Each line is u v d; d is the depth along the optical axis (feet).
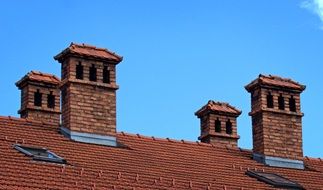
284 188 89.15
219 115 110.11
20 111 101.30
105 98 91.66
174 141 95.45
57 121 100.94
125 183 78.13
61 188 72.49
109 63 93.20
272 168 97.45
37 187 71.26
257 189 86.28
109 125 90.89
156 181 81.15
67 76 90.84
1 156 77.10
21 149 80.23
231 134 110.11
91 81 91.30
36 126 88.38
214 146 97.71
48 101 101.24
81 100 90.12
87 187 74.23
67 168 78.74
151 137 94.63
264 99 101.14
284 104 102.32
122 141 91.61
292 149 100.94
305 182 94.79
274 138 100.27
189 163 90.68
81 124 89.30
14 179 71.82
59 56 92.63
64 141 87.15
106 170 81.20
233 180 88.17
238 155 98.17
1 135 83.35
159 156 90.33
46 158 79.05
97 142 89.35
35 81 100.83
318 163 103.45
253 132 101.60
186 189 80.59
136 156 88.33
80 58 91.56
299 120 102.73
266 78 102.47
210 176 87.71
